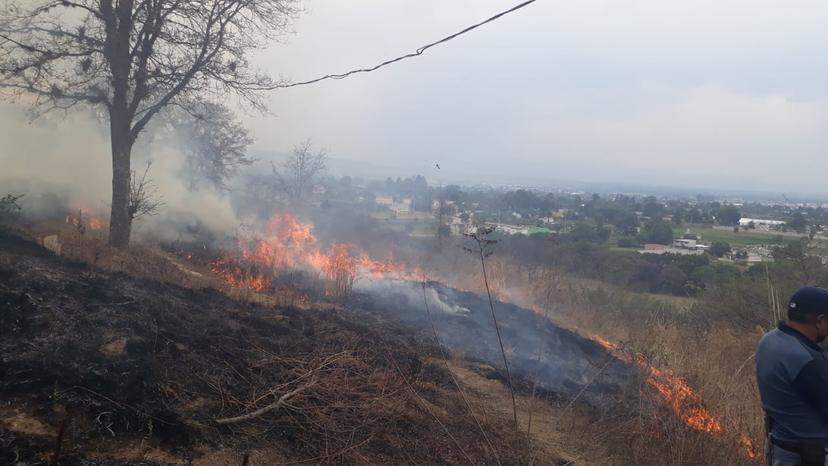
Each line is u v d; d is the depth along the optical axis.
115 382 4.51
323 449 4.71
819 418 3.25
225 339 6.09
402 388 6.06
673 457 5.41
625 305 14.45
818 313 3.37
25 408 3.99
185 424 4.34
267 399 5.20
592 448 5.96
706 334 10.42
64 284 6.16
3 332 4.78
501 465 5.14
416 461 4.93
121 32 11.61
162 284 7.97
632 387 6.79
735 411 5.89
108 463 3.74
